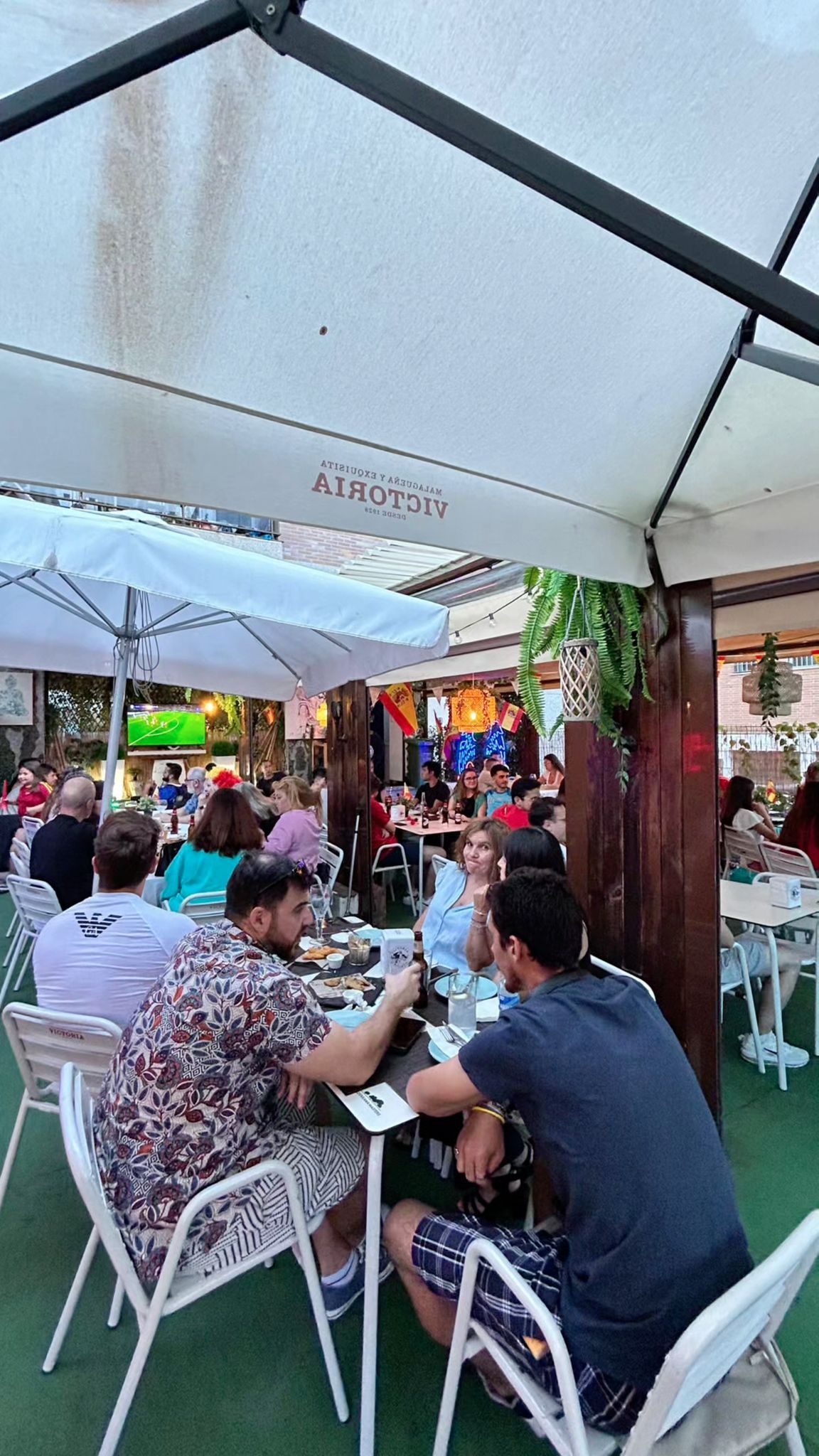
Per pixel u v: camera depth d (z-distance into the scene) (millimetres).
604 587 1998
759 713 5543
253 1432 1564
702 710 1965
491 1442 1542
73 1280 1991
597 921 2221
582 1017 1280
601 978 1403
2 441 995
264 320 1042
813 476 1599
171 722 9734
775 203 1011
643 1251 1119
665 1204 1134
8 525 1958
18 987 4191
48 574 3270
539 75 828
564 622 2057
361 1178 1793
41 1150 2619
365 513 1318
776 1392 1196
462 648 6406
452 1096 1360
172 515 7047
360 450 1315
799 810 4609
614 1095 1181
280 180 872
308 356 1114
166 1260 1367
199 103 778
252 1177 1459
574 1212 1194
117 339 1031
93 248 909
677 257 797
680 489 1690
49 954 2029
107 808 3414
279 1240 1561
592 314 1138
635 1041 1256
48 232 883
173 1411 1609
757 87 860
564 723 2271
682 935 2041
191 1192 1463
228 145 825
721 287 824
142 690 9273
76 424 1042
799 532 1642
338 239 956
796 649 5676
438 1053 1796
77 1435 1552
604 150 929
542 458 1484
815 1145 2641
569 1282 1232
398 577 6266
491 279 1054
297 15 626
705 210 1020
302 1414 1606
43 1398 1640
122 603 3695
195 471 1133
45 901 3570
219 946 1602
